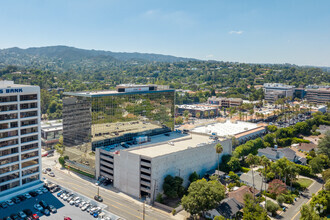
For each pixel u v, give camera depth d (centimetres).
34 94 14088
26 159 13938
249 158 16462
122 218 11300
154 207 13425
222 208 12381
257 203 12600
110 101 17612
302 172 18475
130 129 19138
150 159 13750
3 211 11719
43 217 11238
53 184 14500
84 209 11981
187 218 12431
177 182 14138
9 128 13188
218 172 16725
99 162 16500
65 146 19150
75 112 17812
